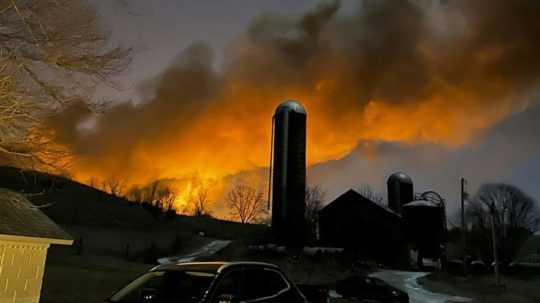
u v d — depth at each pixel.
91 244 45.19
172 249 49.38
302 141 49.75
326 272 38.38
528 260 72.06
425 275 42.09
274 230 47.50
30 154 9.73
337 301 23.02
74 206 62.22
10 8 9.16
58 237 10.58
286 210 47.38
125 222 62.69
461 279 39.78
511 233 72.44
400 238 50.81
